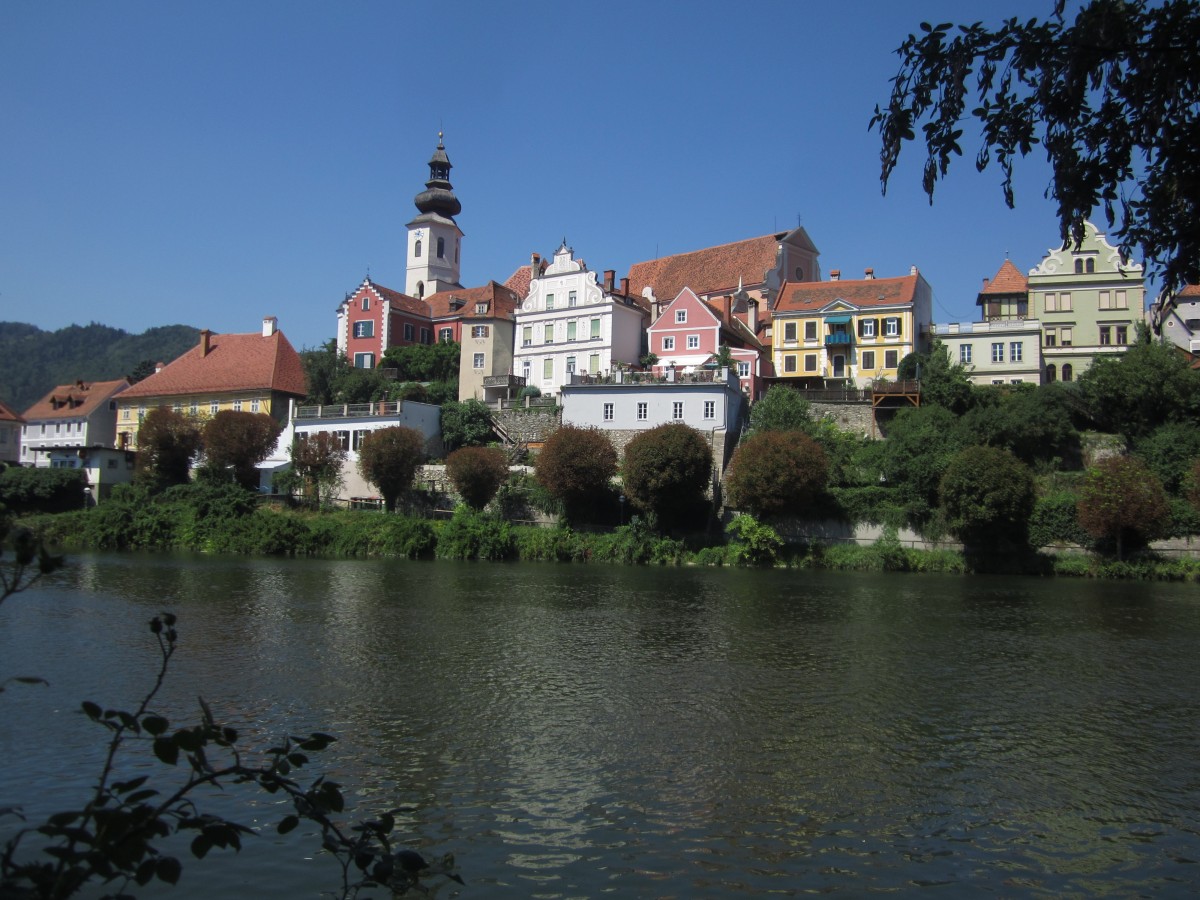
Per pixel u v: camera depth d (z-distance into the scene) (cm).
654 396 7694
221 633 3362
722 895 1340
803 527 6731
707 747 2045
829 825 1612
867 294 9194
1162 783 1845
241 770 749
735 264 10956
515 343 9975
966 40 781
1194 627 3788
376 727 2164
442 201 13112
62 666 2777
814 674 2808
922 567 6281
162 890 1312
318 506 8019
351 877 1362
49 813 1580
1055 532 6194
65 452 9650
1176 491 6425
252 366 10612
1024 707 2436
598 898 1322
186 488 7962
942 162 805
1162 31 737
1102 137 784
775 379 9212
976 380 8506
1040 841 1557
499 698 2456
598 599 4481
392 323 11206
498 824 1592
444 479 8012
